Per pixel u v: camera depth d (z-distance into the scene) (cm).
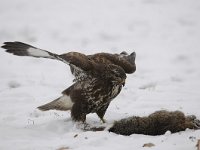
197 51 3159
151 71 2664
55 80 2441
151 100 2006
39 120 1716
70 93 1636
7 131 1509
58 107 1686
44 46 3412
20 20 4241
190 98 2025
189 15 4225
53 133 1533
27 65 2848
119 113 1806
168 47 3300
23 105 1956
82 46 3391
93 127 1555
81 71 1577
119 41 3512
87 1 4900
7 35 3759
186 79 2458
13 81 2383
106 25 3972
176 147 1298
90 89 1584
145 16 4228
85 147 1341
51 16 4350
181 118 1484
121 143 1368
